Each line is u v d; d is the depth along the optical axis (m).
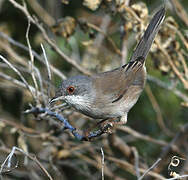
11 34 12.59
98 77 9.69
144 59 9.98
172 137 12.43
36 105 8.63
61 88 9.23
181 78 10.65
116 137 11.27
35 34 12.59
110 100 9.44
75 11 13.34
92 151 12.00
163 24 10.73
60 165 12.55
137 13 10.25
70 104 9.29
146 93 12.88
